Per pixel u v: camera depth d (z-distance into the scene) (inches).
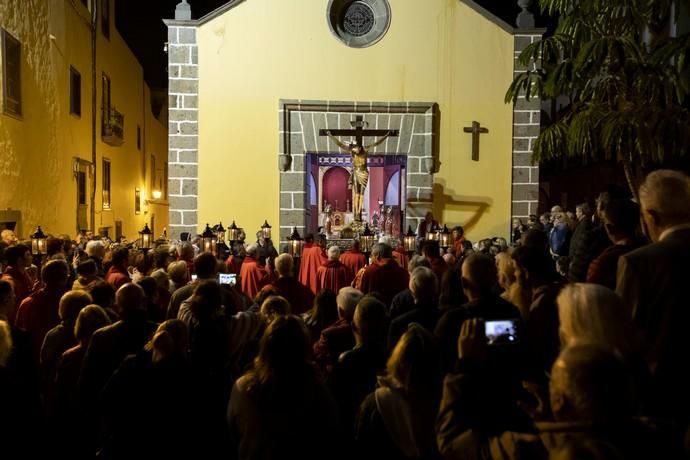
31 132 506.6
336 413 127.4
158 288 242.5
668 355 107.2
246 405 121.6
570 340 99.3
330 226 628.7
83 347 178.7
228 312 201.2
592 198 774.5
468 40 607.8
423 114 607.5
